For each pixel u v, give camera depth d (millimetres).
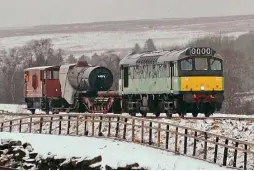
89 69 65062
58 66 69688
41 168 32156
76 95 66438
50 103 69250
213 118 43219
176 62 50250
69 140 38500
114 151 33406
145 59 54656
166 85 51500
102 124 47688
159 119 44625
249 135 40312
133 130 38938
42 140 38656
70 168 30594
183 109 50656
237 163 36375
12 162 34000
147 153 33219
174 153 34531
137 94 55812
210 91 50750
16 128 60094
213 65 51062
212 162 32500
